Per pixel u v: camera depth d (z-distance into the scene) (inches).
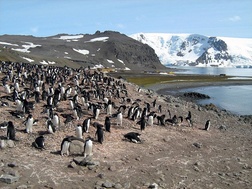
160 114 1314.0
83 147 721.0
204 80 4109.3
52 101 1087.6
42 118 946.7
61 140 790.5
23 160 647.8
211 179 695.1
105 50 7770.7
